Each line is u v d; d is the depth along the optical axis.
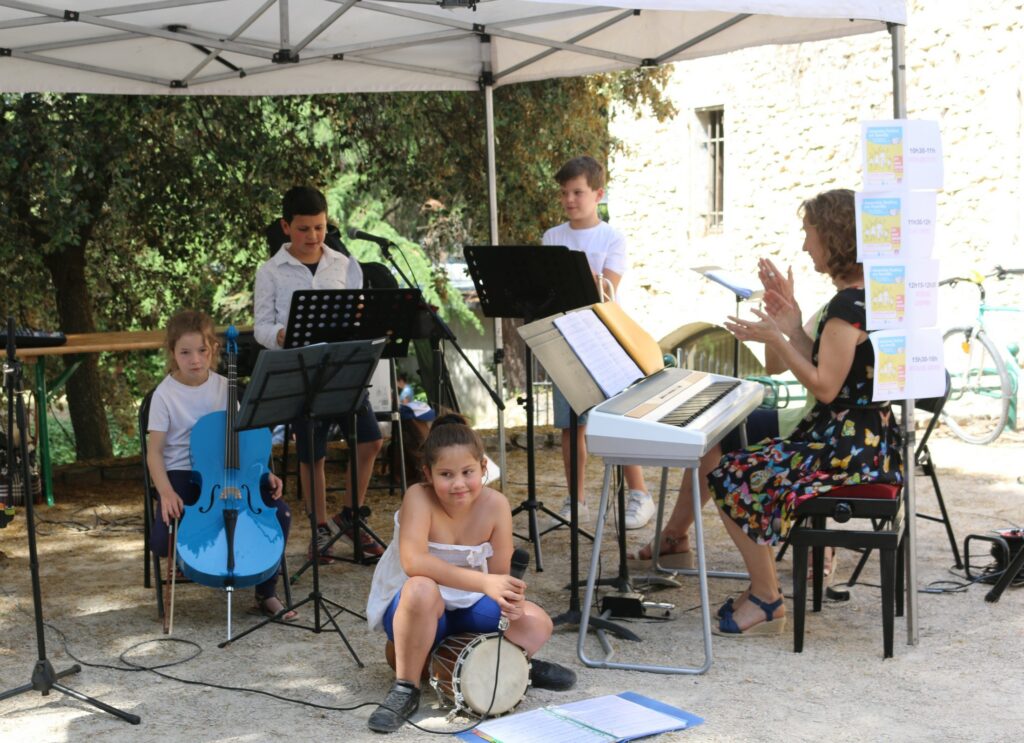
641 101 10.58
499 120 8.91
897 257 3.71
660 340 12.58
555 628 4.11
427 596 3.23
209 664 3.79
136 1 4.88
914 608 3.89
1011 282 8.95
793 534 3.82
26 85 5.80
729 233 11.57
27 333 6.20
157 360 11.38
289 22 5.40
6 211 8.05
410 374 11.84
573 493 4.17
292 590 4.62
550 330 3.86
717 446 4.79
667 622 4.19
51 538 5.64
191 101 8.24
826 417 3.87
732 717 3.29
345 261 5.13
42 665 3.46
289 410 3.92
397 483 6.54
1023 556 4.38
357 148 9.24
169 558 4.13
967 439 8.26
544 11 5.41
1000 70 9.02
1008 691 3.49
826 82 10.45
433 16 5.25
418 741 3.15
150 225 8.92
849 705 3.38
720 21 5.42
